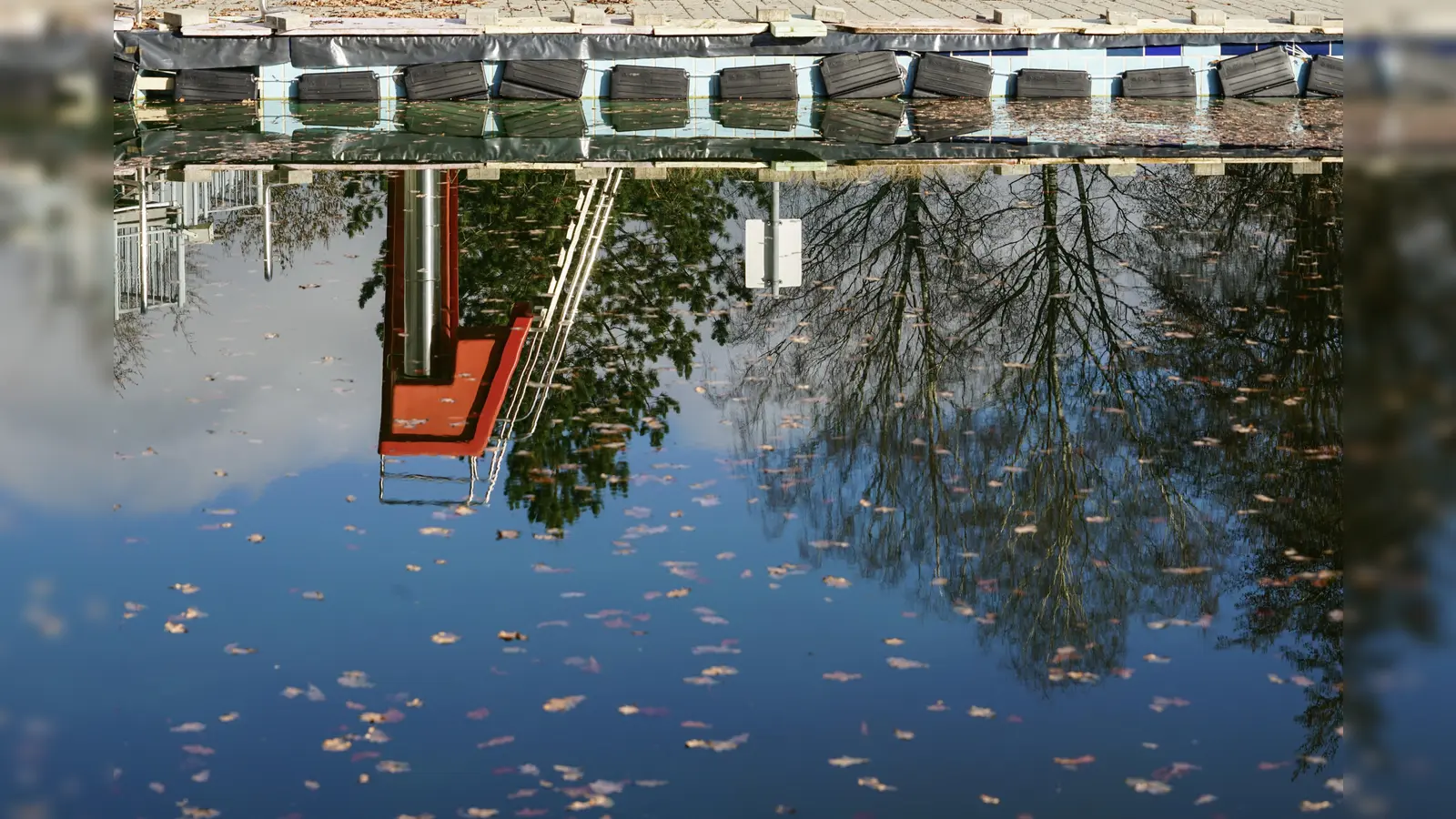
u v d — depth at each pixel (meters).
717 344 8.38
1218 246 10.05
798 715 4.50
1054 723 4.47
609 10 16.27
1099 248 10.09
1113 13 16.12
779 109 14.70
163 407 7.14
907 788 4.11
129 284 9.25
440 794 4.06
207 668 4.75
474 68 14.84
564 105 14.81
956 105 15.02
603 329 8.57
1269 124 13.92
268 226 9.91
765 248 8.92
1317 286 9.13
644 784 4.11
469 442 6.85
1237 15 16.62
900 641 4.99
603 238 10.45
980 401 7.39
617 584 5.38
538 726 4.42
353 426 7.00
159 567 5.49
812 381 7.71
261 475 6.38
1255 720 4.48
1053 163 12.28
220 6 16.27
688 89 15.15
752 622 5.11
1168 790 4.10
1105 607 5.21
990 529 5.88
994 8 16.56
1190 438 6.84
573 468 6.54
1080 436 6.85
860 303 9.09
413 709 4.51
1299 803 4.03
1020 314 8.78
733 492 6.25
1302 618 5.13
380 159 12.22
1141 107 14.91
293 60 14.62
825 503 6.11
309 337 8.32
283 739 4.34
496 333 8.43
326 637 4.96
